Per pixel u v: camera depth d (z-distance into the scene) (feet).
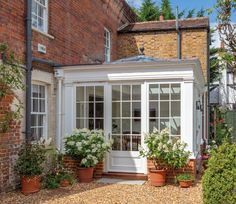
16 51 25.63
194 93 30.37
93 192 24.61
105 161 30.42
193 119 28.86
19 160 24.44
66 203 21.52
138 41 50.80
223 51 18.19
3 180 24.11
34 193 24.25
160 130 29.27
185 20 51.01
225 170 16.33
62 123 31.48
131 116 30.22
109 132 30.53
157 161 27.66
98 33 43.09
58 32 32.17
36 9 29.76
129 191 24.90
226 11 18.04
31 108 28.37
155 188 25.94
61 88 31.45
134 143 30.09
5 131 23.71
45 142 27.20
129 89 30.30
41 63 29.17
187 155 26.91
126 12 53.88
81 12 37.60
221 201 16.05
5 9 24.45
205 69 48.37
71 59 34.86
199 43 48.29
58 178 26.61
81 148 28.50
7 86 23.50
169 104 29.07
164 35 49.75
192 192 24.43
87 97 31.32
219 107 63.10
